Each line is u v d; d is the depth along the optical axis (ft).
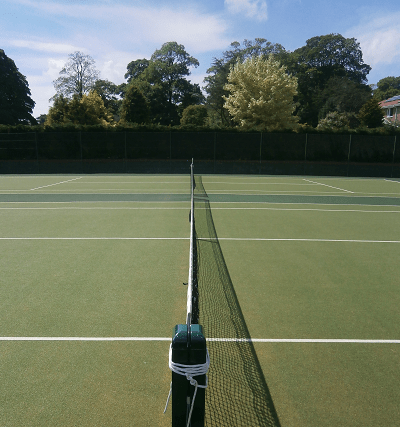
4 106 165.48
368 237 27.76
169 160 85.97
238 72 110.63
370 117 140.67
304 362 11.30
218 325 13.52
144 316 14.23
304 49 268.62
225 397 9.62
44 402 9.39
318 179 76.79
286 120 110.11
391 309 15.28
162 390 9.88
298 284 17.90
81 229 29.40
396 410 9.29
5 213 36.40
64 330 13.12
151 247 24.12
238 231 29.22
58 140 85.15
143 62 230.68
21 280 18.08
